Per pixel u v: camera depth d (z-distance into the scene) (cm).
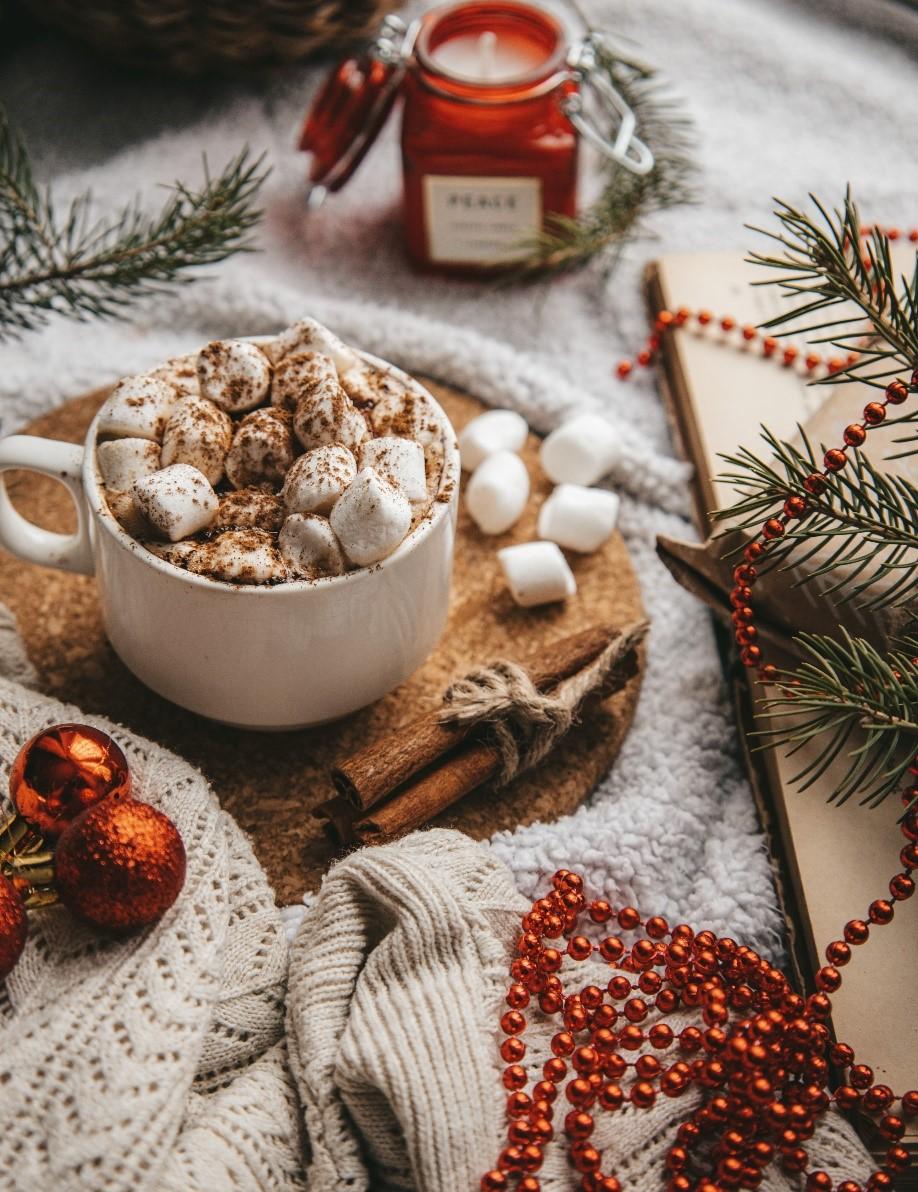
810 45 77
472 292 67
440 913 42
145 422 45
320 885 46
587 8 78
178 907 42
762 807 49
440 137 62
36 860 42
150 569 43
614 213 65
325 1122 40
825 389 59
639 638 50
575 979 44
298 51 70
